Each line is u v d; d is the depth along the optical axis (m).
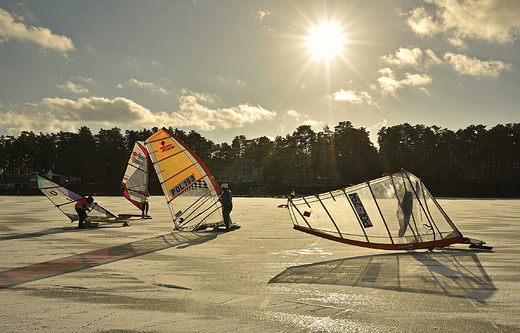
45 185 15.28
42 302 5.17
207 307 4.93
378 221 9.48
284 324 4.29
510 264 7.68
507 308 4.87
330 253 9.14
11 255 8.84
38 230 14.16
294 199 10.05
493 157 91.19
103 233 13.23
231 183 103.75
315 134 106.06
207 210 14.65
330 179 118.19
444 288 5.85
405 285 6.05
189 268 7.41
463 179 95.25
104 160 99.12
